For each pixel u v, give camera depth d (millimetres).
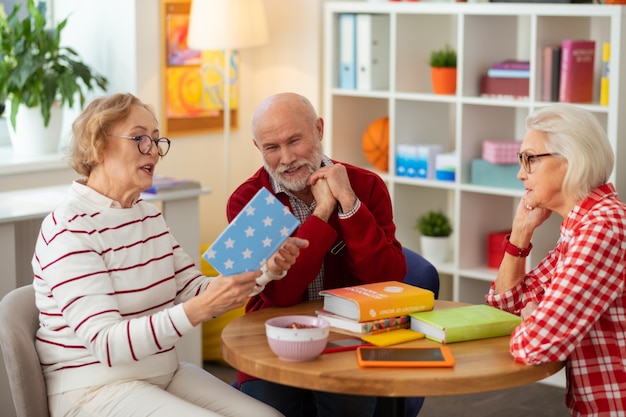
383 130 4977
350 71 4992
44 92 4645
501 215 4883
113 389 2420
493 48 4672
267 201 2268
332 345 2295
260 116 2762
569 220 2361
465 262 4738
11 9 5102
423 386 2053
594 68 4363
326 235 2684
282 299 2676
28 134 4836
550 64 4285
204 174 5477
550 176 2361
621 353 2275
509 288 2648
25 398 2396
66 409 2424
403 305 2439
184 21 5223
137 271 2504
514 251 2631
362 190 2916
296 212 2883
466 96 4570
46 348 2471
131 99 2527
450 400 4219
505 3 4359
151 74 5102
